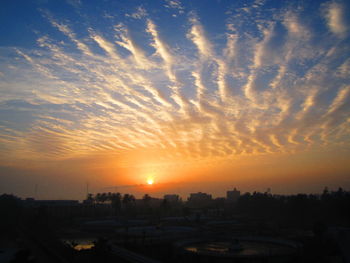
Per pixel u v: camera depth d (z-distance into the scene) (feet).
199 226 522.88
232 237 367.86
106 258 244.42
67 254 261.03
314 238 336.08
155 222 586.45
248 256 244.63
